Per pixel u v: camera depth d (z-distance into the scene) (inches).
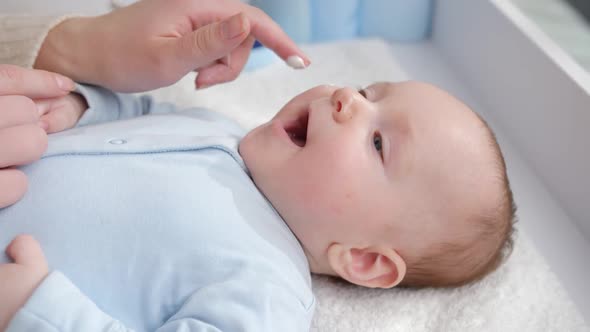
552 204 44.8
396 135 34.4
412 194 33.7
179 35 36.6
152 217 30.7
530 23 48.2
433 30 62.2
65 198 30.4
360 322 35.5
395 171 33.8
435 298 37.0
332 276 38.5
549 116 44.5
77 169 31.4
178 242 30.5
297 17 57.1
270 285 30.6
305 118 37.4
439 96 36.5
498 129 51.9
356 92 35.7
